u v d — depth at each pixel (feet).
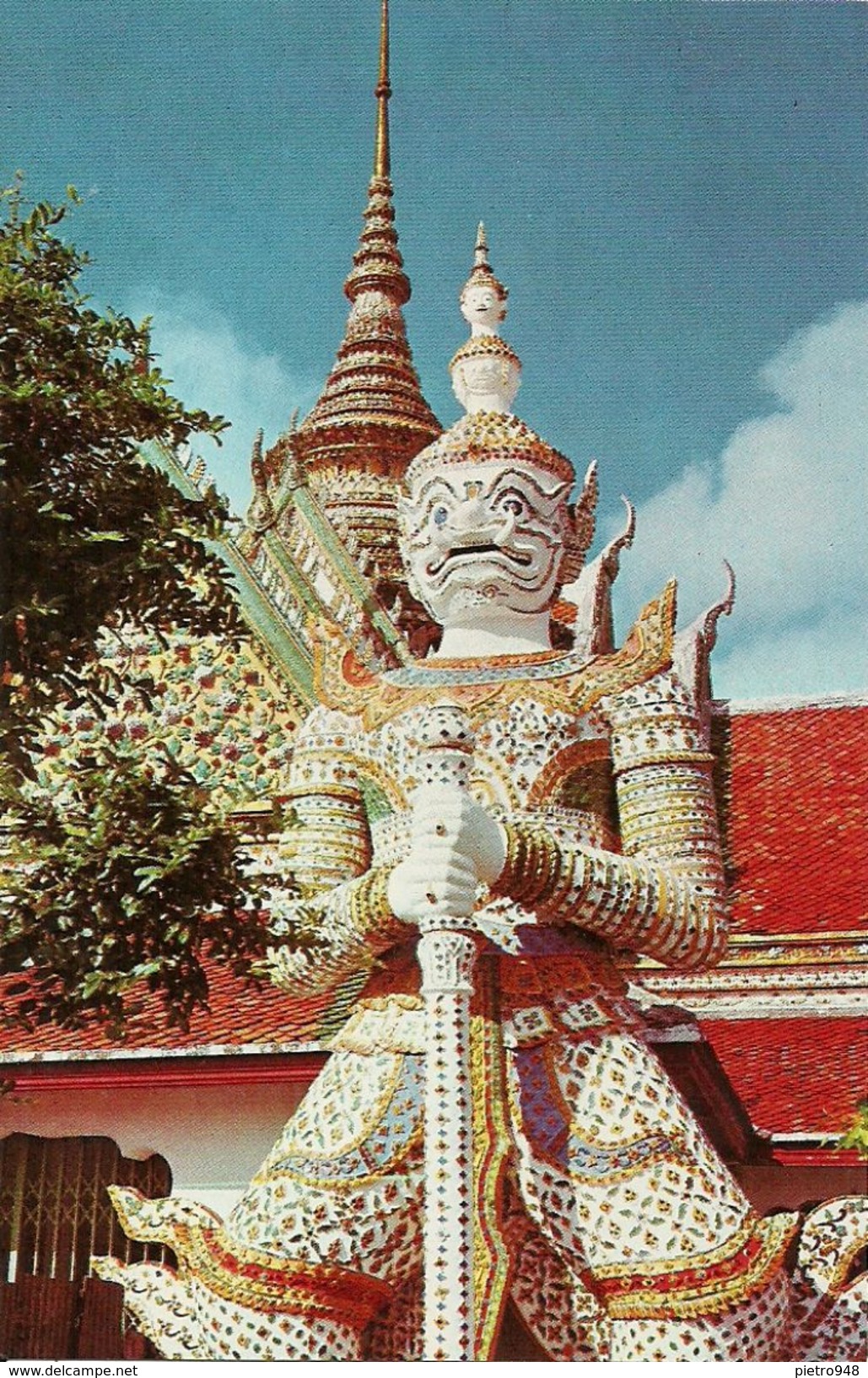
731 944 43.93
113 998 29.66
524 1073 26.66
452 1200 24.39
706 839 28.81
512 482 31.40
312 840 30.40
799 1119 36.88
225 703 48.88
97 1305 45.03
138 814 30.42
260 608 49.32
